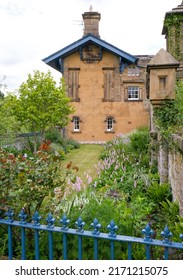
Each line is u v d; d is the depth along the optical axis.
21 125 14.56
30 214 3.48
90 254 3.26
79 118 21.67
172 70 6.98
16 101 13.88
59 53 20.80
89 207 3.64
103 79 21.50
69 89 21.64
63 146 16.73
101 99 21.58
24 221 2.66
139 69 21.38
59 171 3.84
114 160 8.73
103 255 3.25
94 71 21.50
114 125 21.58
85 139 21.69
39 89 14.11
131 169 8.27
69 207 3.88
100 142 21.53
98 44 20.64
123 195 5.89
